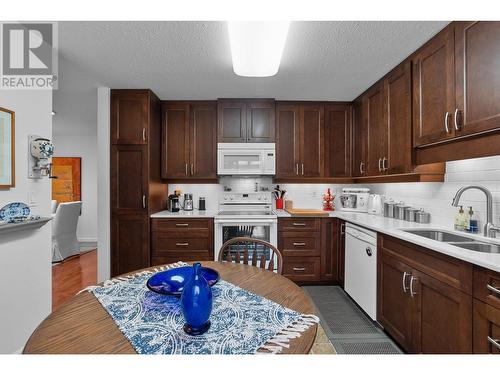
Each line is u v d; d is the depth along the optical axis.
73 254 4.18
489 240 1.56
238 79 2.55
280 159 3.17
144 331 0.81
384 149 2.44
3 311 1.54
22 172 1.67
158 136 3.10
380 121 2.51
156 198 3.04
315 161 3.18
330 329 2.09
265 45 1.54
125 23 1.68
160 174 3.16
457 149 1.66
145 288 1.15
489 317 1.12
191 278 0.83
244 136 3.11
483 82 1.39
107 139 2.77
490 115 1.35
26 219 1.58
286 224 2.93
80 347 0.74
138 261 2.79
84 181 5.39
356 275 2.40
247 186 3.46
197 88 2.80
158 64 2.24
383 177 2.75
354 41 1.87
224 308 0.97
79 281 3.10
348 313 2.36
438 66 1.74
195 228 2.89
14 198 1.61
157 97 3.06
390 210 2.60
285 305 1.00
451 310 1.33
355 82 2.61
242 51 1.61
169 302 1.01
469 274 1.21
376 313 2.08
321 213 2.94
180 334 0.80
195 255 2.88
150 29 1.74
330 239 2.95
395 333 1.82
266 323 0.86
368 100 2.77
